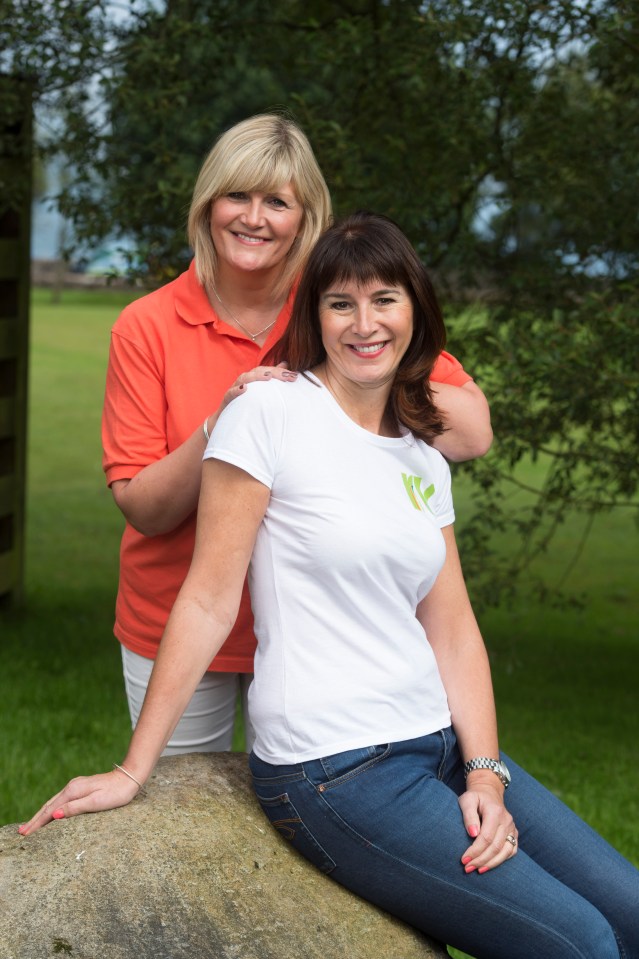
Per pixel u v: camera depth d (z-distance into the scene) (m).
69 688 6.94
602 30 5.21
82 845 2.39
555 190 6.49
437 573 2.67
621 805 5.71
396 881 2.47
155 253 6.13
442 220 6.59
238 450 2.50
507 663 8.20
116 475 3.01
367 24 6.05
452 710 2.78
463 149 6.12
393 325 2.61
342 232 2.64
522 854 2.52
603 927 2.46
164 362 3.04
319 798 2.47
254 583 2.58
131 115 6.29
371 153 6.39
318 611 2.51
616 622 9.59
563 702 7.47
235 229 2.97
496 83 6.00
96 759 5.84
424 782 2.52
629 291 6.16
